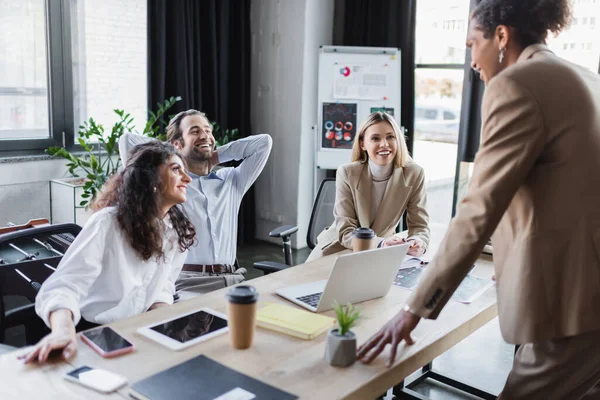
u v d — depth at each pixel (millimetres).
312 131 5125
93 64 4410
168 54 4613
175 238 1944
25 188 4023
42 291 1579
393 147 2703
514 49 1409
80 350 1405
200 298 1810
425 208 2797
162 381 1251
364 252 1711
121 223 1762
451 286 1353
